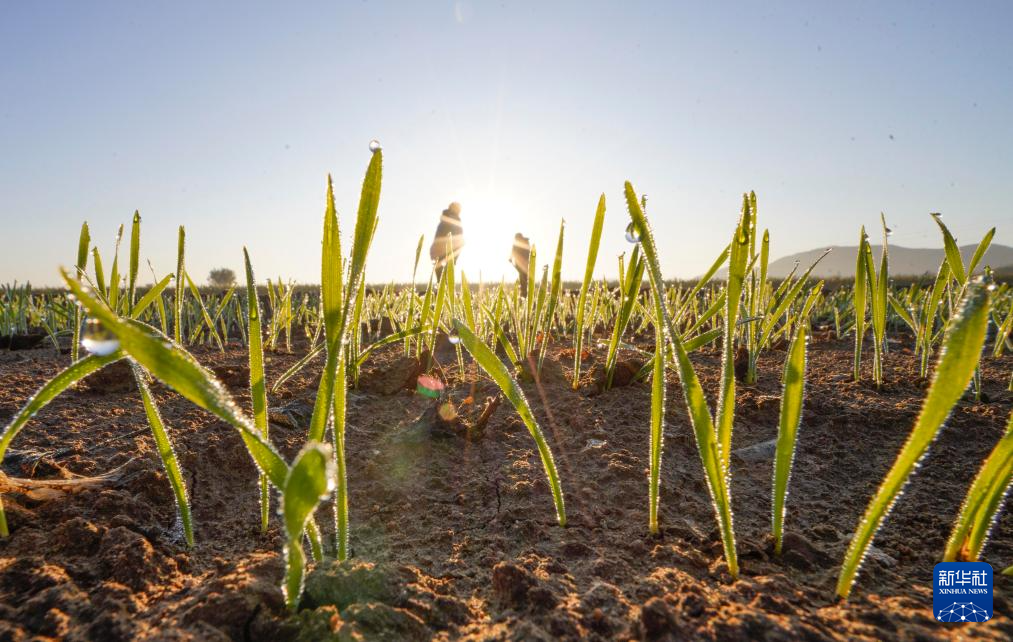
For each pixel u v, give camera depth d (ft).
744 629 2.73
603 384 8.14
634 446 5.90
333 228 2.74
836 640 2.67
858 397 7.70
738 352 9.24
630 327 17.13
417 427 6.26
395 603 3.03
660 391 3.77
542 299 9.41
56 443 5.60
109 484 4.45
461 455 5.69
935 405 2.46
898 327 16.93
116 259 7.04
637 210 3.10
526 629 2.82
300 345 14.67
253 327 3.23
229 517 4.24
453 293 9.73
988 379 8.58
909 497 4.62
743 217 3.21
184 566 3.47
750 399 7.55
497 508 4.47
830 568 3.47
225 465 5.12
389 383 8.52
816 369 10.10
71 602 2.96
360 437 6.19
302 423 6.49
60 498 4.15
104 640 2.70
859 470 5.31
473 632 2.88
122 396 7.60
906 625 2.79
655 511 3.93
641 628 2.79
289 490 1.97
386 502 4.59
